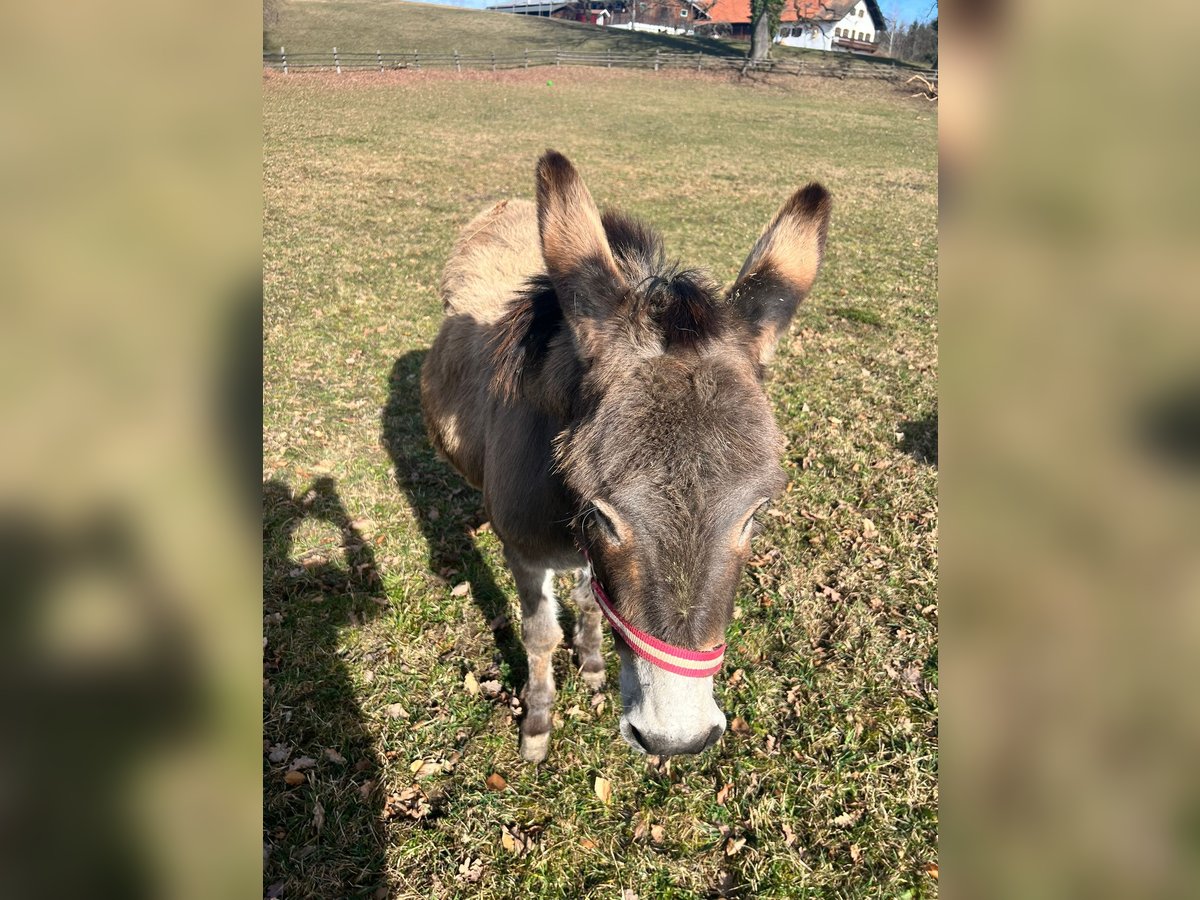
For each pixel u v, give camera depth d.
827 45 63.00
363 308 9.35
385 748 3.70
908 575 4.82
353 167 18.38
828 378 7.65
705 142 23.92
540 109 29.11
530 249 4.82
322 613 4.48
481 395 3.80
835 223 14.55
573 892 3.13
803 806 3.45
